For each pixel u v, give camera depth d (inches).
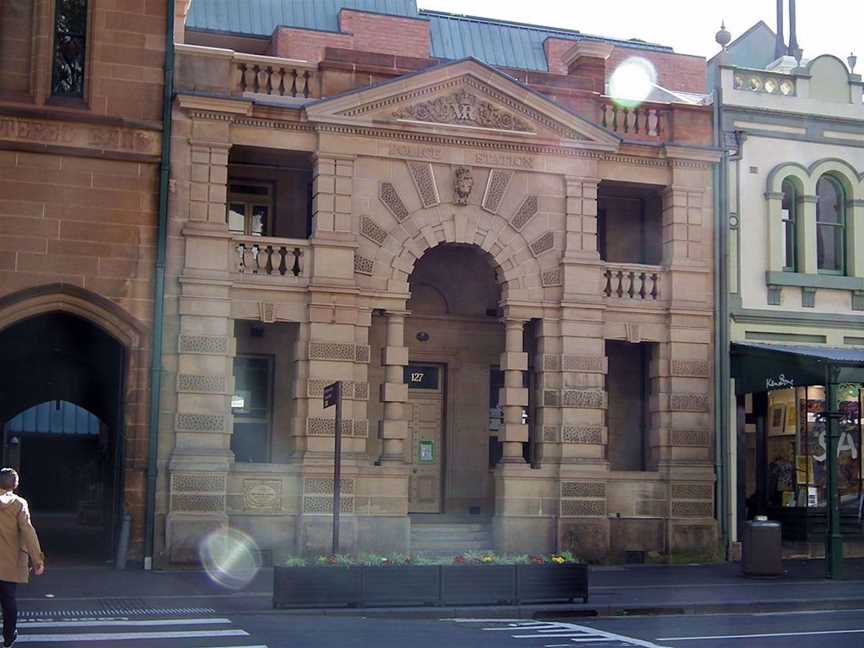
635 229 1079.0
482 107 969.5
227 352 895.1
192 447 880.3
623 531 981.8
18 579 501.7
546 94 1006.4
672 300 1008.2
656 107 1032.2
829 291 1063.0
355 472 914.1
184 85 907.4
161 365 882.1
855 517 1051.3
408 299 984.3
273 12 1304.1
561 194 994.7
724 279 1023.0
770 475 1061.8
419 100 953.5
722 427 1009.5
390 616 668.7
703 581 854.5
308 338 917.8
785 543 1033.5
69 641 544.4
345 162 937.5
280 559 899.4
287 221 987.9
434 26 1424.7
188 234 892.0
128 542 863.1
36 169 866.1
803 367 938.7
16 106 860.0
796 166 1059.3
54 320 918.4
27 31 880.3
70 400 1086.4
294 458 912.9
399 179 952.9
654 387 1018.1
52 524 1441.9
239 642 548.4
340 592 676.1
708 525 994.7
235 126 916.6
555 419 974.4
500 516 957.8
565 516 959.0
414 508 1042.1
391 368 945.5
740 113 1048.2
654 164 1022.4
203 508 875.4
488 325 1070.4
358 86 948.0
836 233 1083.3
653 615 706.2
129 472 869.8
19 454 1658.5
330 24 1318.9
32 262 860.6
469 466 1055.0
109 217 879.1
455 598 694.5
